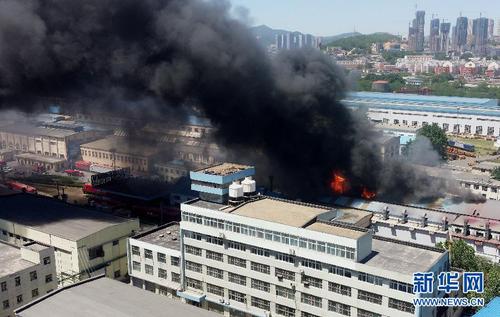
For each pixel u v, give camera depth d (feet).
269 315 150.41
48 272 158.81
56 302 129.80
